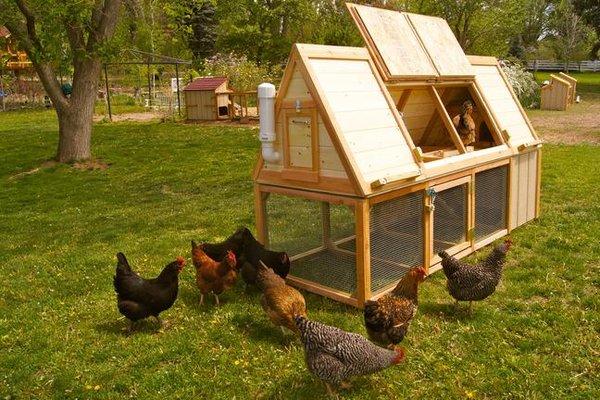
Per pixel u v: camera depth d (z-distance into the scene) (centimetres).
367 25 580
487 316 480
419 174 520
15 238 822
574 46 5600
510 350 421
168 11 1688
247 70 2569
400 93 667
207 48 3978
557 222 750
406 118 708
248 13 3712
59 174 1309
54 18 1215
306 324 362
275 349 441
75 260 688
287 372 405
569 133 1645
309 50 496
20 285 609
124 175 1273
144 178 1230
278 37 3700
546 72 5262
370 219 484
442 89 719
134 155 1503
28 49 1293
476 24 2853
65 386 403
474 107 720
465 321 473
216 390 389
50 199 1082
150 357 437
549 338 434
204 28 3928
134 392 391
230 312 511
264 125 535
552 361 403
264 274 466
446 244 605
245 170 1248
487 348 425
